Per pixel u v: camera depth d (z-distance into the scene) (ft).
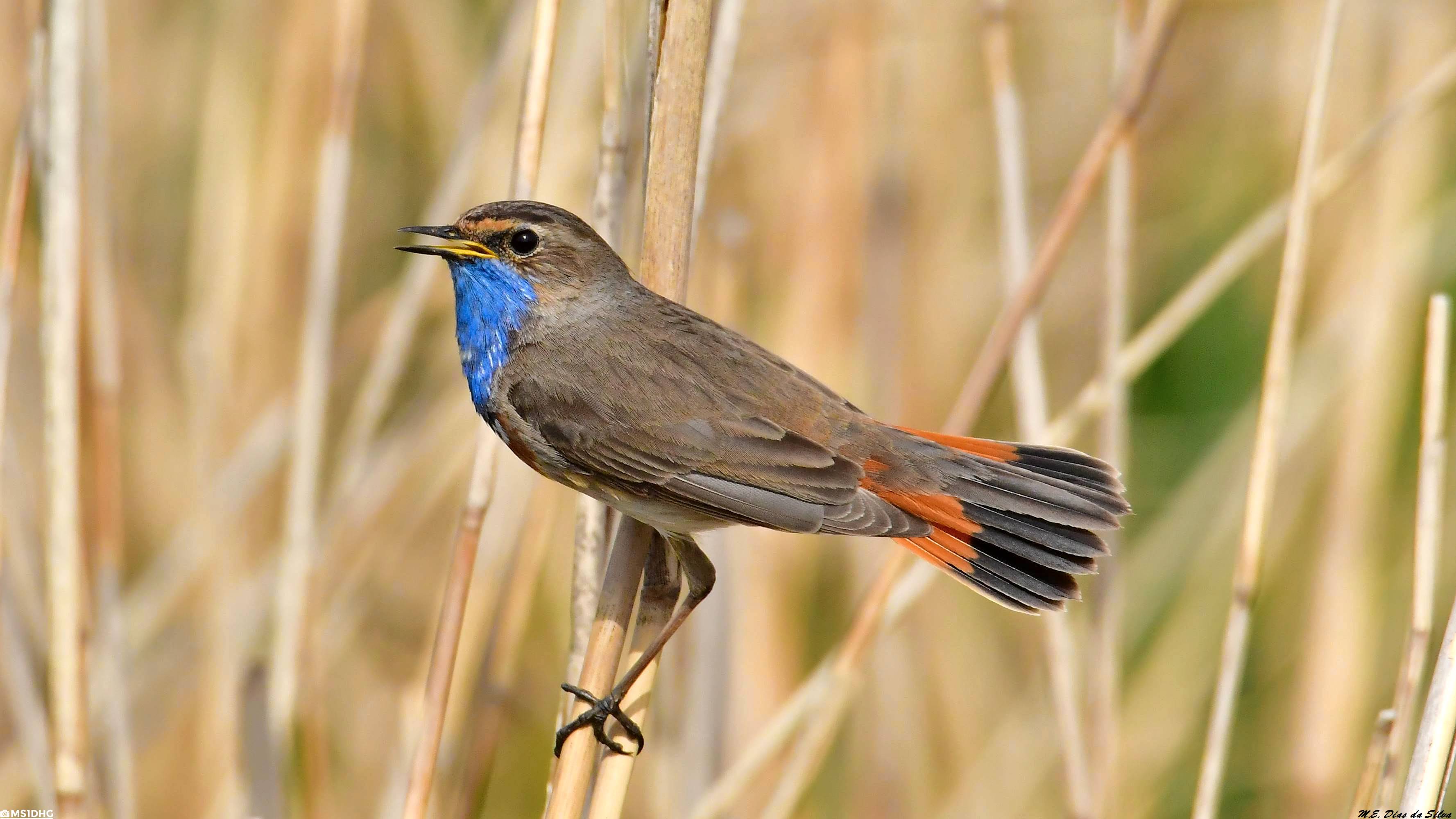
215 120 39.96
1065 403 46.34
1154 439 43.88
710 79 28.55
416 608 39.88
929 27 41.47
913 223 41.37
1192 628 40.27
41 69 29.81
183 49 44.27
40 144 30.35
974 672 41.16
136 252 43.91
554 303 28.55
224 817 33.73
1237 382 43.32
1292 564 40.70
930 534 27.27
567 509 38.86
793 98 39.93
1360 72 41.98
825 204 39.06
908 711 38.96
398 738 34.71
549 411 27.78
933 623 39.75
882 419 39.09
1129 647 41.32
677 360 27.86
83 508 32.73
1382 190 40.09
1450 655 24.02
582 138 37.70
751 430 27.37
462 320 29.50
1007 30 34.88
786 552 38.14
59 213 28.99
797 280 39.17
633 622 28.96
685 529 27.35
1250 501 29.50
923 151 41.63
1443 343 27.04
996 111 34.91
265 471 38.47
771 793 37.47
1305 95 42.80
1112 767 34.96
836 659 31.91
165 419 40.81
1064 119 46.83
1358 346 39.58
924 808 38.70
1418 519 26.99
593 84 37.50
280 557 35.40
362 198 44.47
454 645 27.12
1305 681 38.81
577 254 28.32
